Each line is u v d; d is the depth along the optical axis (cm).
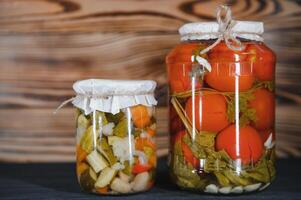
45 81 92
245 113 67
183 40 71
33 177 82
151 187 73
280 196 68
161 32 92
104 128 68
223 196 68
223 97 67
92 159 69
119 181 68
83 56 92
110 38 92
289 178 78
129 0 92
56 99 93
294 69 92
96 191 69
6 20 92
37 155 93
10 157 93
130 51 92
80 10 92
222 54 67
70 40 92
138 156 69
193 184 69
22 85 92
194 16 92
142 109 69
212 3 92
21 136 93
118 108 68
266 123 69
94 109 68
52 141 93
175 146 71
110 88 67
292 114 92
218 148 67
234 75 67
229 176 67
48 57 92
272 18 92
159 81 92
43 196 70
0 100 92
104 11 92
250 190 68
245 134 67
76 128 71
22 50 92
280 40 92
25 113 92
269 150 70
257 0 92
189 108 69
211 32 68
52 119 93
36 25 92
